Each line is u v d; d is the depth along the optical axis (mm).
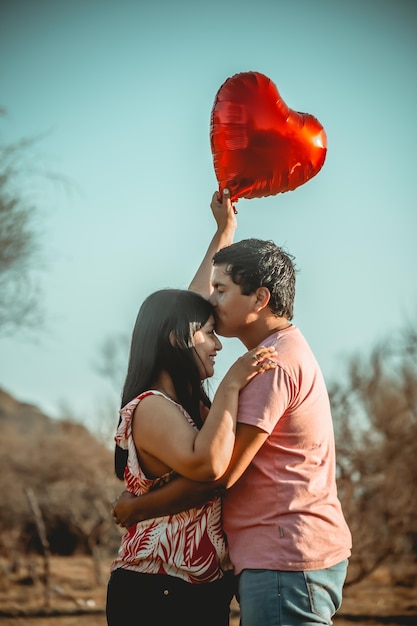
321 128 4211
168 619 3355
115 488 18328
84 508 18766
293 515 3328
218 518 3436
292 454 3385
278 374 3377
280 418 3395
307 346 3582
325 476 3451
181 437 3297
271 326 3590
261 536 3332
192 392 3561
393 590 12719
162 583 3365
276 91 4121
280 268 3580
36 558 18125
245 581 3328
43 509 18828
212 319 3635
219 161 4133
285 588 3268
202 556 3375
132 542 3426
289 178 4137
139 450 3434
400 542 12180
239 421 3312
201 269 4176
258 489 3371
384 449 12398
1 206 14094
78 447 20219
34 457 20094
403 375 13789
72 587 13766
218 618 3463
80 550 18625
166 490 3338
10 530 18812
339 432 12766
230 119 4047
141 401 3439
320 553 3314
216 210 4223
